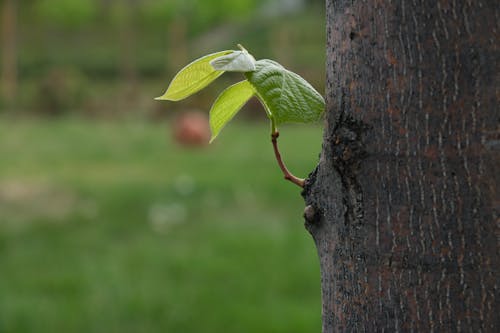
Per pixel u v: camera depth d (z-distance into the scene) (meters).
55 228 10.33
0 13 38.81
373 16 1.43
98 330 6.58
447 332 1.41
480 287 1.39
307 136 21.55
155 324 6.70
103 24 44.59
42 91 29.98
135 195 12.32
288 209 11.31
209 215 10.98
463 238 1.39
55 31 44.78
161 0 38.28
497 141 1.37
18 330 6.57
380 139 1.43
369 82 1.44
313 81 29.31
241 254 8.71
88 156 17.64
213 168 15.40
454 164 1.39
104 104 30.39
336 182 1.50
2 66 36.56
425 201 1.40
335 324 1.54
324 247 1.56
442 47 1.38
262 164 15.91
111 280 7.80
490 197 1.38
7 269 8.32
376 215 1.44
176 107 29.31
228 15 40.22
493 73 1.37
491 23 1.37
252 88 1.70
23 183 13.57
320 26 44.94
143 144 20.27
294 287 7.57
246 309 6.94
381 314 1.45
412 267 1.42
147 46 43.75
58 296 7.40
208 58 1.60
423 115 1.39
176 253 8.84
